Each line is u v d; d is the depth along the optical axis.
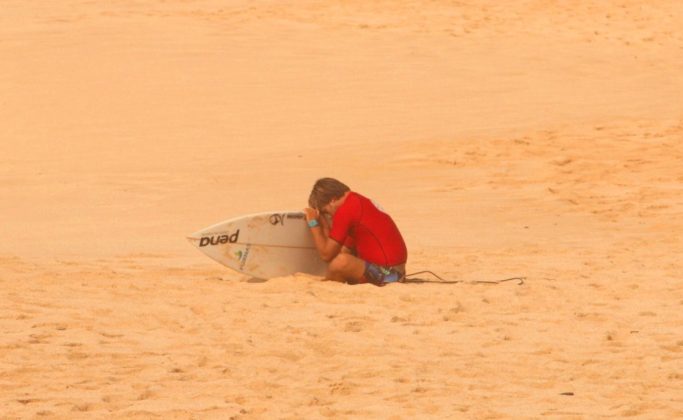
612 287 36.50
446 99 91.25
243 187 62.56
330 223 37.41
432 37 113.38
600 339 29.42
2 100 91.38
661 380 25.36
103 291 35.00
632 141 75.44
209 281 37.16
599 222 53.06
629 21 124.69
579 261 42.34
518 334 30.02
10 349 27.45
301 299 34.06
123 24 113.69
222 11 125.06
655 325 31.08
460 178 65.38
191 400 23.48
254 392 24.12
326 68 100.12
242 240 37.19
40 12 122.44
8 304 32.53
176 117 86.50
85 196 59.44
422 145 74.69
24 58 101.31
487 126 81.69
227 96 91.69
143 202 57.75
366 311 32.53
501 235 49.47
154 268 39.88
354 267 36.53
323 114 86.75
